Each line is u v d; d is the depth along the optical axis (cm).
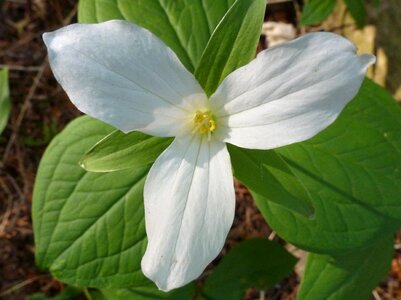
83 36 10
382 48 21
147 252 11
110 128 16
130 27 11
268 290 20
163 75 11
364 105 16
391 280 20
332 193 16
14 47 23
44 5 23
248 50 11
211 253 11
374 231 15
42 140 22
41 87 22
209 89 12
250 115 11
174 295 17
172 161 11
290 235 15
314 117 10
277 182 11
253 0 11
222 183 11
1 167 21
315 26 23
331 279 16
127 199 16
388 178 16
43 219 16
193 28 16
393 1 20
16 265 20
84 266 16
